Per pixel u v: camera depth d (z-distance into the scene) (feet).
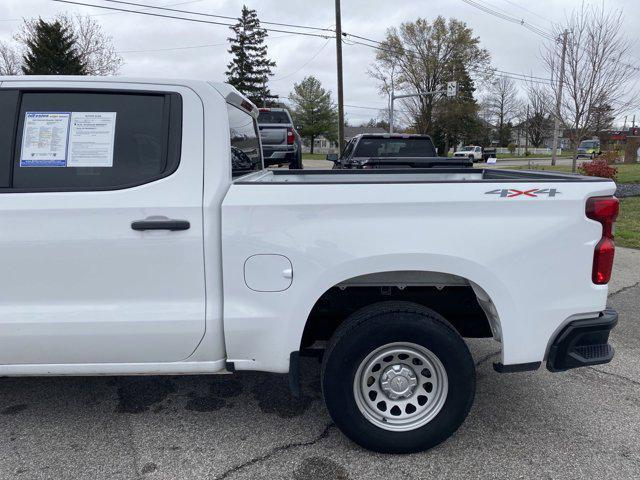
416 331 8.57
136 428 10.00
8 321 8.49
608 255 8.85
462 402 8.83
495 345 14.34
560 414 10.59
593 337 8.91
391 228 8.45
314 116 230.48
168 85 8.86
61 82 8.72
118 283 8.55
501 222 8.53
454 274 8.55
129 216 8.39
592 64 51.62
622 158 114.93
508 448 9.35
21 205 8.33
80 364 8.82
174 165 8.61
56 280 8.51
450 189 8.48
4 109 8.65
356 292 10.05
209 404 10.99
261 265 8.53
